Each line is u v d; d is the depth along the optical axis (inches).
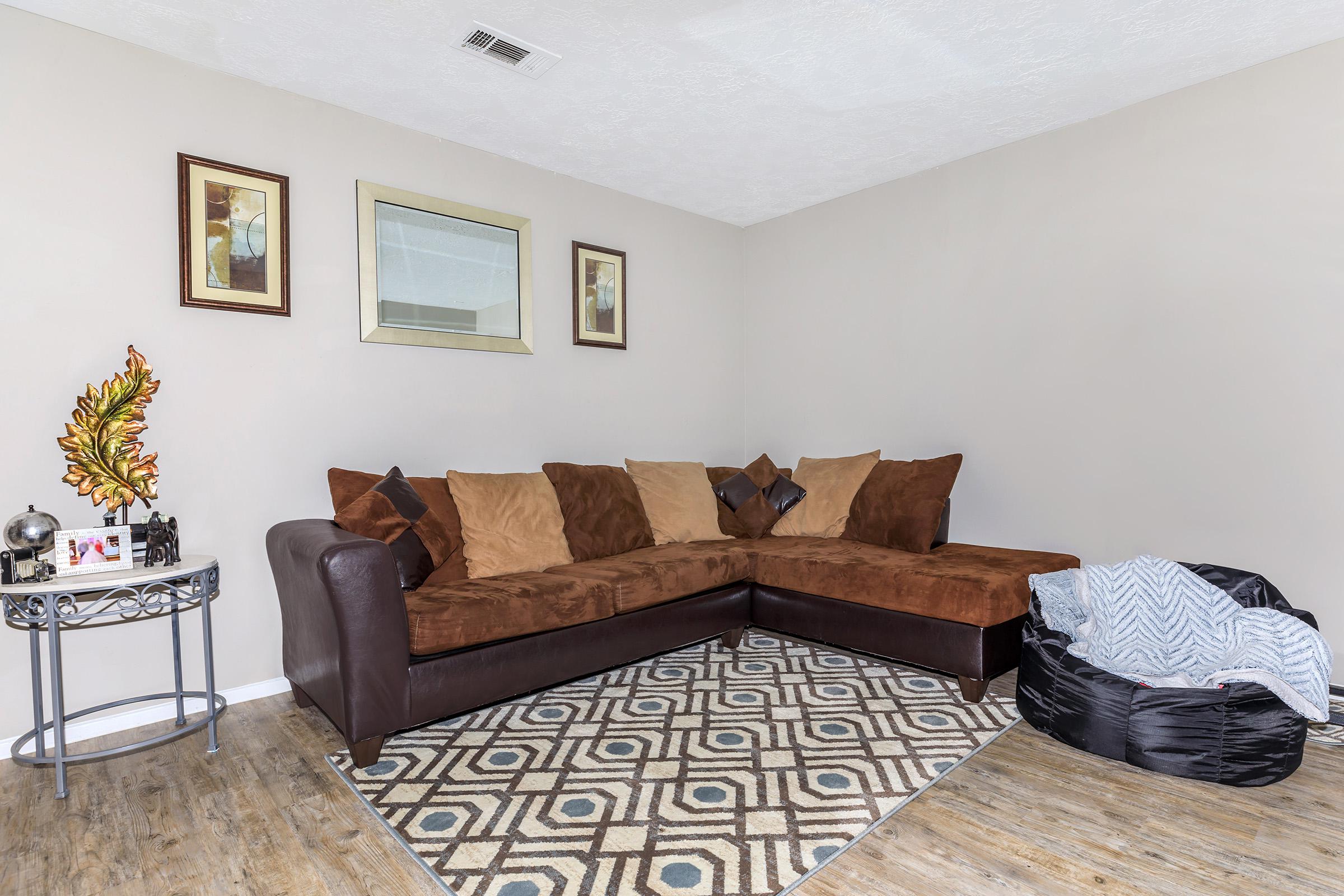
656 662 127.3
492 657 96.7
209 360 107.4
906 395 160.7
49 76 94.7
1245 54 109.0
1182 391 121.3
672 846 67.6
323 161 119.9
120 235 100.0
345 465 121.7
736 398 194.9
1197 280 119.3
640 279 170.9
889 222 162.9
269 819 73.9
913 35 102.2
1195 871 62.7
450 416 135.6
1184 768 80.0
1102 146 129.8
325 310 119.4
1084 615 103.3
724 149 143.2
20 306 92.6
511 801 76.9
